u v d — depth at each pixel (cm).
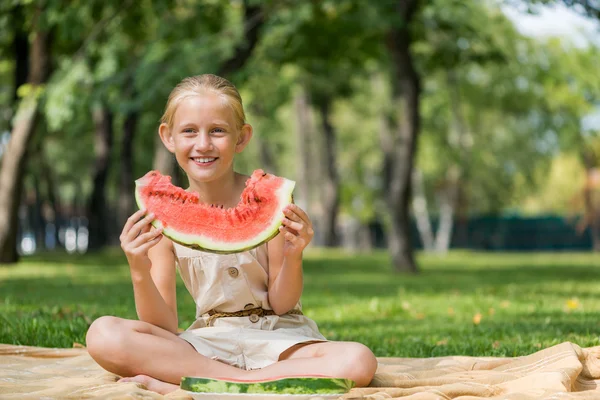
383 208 3869
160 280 432
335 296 1196
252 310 433
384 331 741
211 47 1631
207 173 415
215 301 429
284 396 356
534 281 1560
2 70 2775
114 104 1650
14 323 686
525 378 402
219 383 361
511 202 4650
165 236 404
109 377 423
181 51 1633
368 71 3077
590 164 3912
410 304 1048
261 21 1730
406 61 1842
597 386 420
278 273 432
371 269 2086
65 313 778
